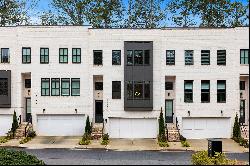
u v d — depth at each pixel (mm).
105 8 54219
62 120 42281
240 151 34000
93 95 42125
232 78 41188
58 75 41844
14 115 41000
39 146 36062
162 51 41094
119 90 41469
